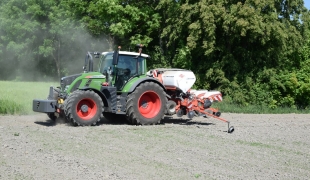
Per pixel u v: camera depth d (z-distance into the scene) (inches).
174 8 984.3
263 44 917.8
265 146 440.8
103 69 561.0
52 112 516.4
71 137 438.3
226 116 728.3
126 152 378.0
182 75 570.6
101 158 351.9
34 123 542.9
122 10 1000.2
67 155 357.4
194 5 927.7
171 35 979.3
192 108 562.9
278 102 977.5
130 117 546.0
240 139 474.3
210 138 470.0
